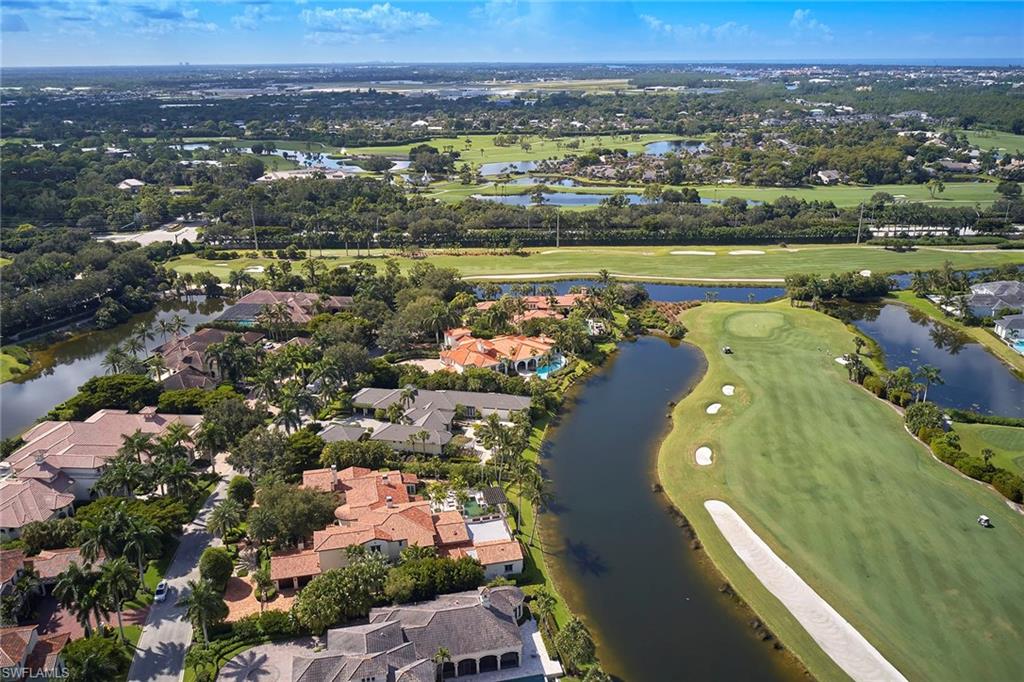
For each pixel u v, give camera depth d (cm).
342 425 13562
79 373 17838
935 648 8731
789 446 13462
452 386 15525
